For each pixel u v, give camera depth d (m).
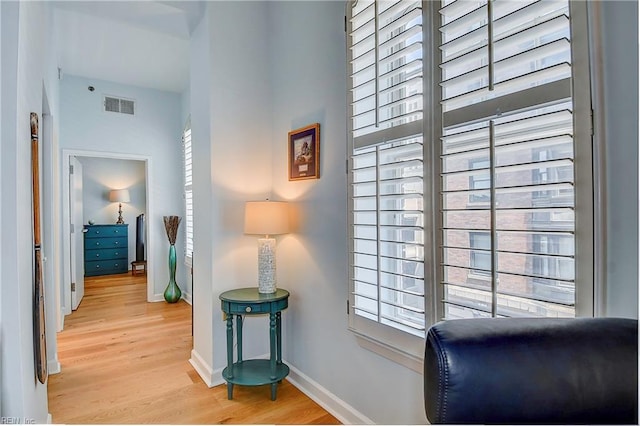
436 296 1.57
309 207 2.48
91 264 6.95
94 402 2.36
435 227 1.58
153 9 2.64
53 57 3.21
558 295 1.23
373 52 1.86
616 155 1.06
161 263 5.16
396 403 1.82
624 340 0.85
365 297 1.89
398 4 1.73
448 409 0.83
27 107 1.62
